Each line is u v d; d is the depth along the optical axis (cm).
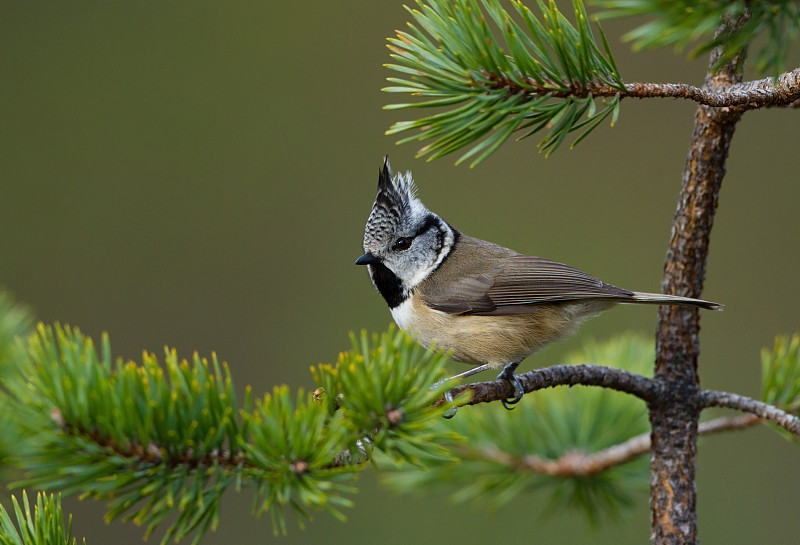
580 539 1017
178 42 1628
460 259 816
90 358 388
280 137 1564
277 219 1509
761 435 1140
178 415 379
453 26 421
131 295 1442
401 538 1105
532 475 644
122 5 1636
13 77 1591
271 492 369
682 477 511
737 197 1472
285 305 1444
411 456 382
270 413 381
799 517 1102
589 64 412
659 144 1498
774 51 322
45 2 1631
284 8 1628
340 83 1598
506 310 775
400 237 807
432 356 418
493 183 1507
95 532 1127
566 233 1477
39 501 412
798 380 564
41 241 1468
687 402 516
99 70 1606
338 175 1535
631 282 1429
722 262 1447
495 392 543
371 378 385
